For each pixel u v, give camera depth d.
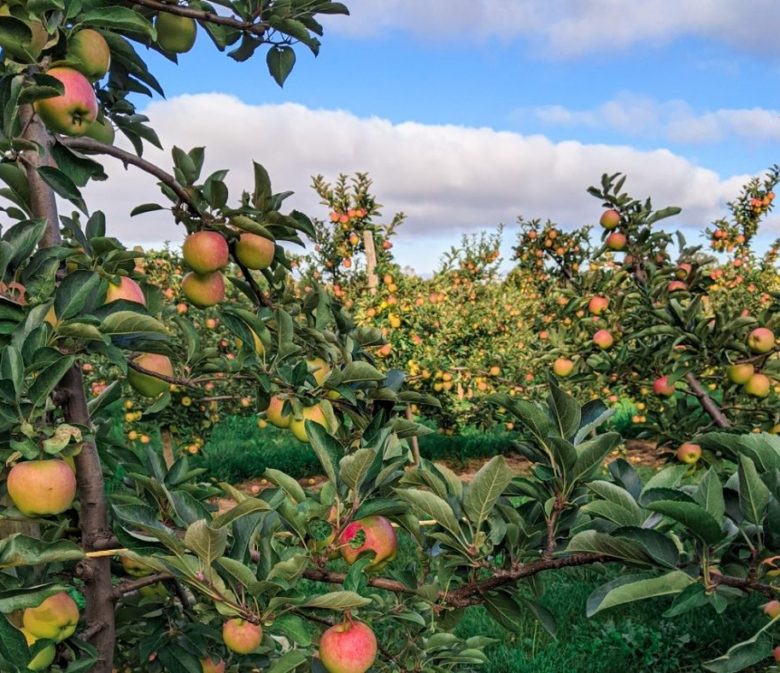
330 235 8.80
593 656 4.54
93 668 2.04
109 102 2.53
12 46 1.76
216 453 9.51
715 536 1.35
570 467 1.81
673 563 1.45
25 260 1.82
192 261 2.27
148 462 2.51
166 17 2.35
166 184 2.18
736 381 4.36
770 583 1.42
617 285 5.98
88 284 1.83
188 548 1.66
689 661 4.53
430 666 2.61
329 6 2.34
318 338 2.59
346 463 1.75
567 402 1.82
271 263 2.56
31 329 1.71
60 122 1.88
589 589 5.32
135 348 2.09
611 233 5.86
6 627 1.59
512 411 1.87
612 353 5.71
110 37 2.08
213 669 2.43
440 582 2.03
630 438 10.76
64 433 1.74
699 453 4.66
